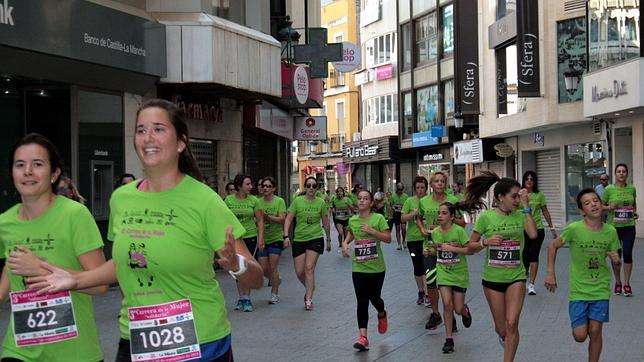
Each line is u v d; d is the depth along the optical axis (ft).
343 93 203.21
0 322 34.65
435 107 141.18
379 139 160.76
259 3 64.69
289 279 54.29
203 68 50.44
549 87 94.63
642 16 81.76
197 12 52.90
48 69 42.65
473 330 33.83
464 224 33.35
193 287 12.68
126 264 12.49
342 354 29.30
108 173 48.98
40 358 15.03
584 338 24.75
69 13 42.70
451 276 29.96
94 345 15.48
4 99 46.01
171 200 12.57
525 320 35.55
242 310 39.86
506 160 118.42
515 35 101.86
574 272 24.90
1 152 45.57
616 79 81.00
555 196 107.65
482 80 116.47
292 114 83.92
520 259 25.80
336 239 98.73
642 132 85.10
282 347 30.60
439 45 138.31
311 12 93.81
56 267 14.32
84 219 15.24
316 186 40.96
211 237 12.56
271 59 58.54
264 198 43.32
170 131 12.67
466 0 119.55
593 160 96.43
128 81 48.67
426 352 29.50
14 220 15.29
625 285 42.32
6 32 38.40
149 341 12.47
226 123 63.36
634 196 42.96
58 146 47.03
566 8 92.73
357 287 30.45
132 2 49.39
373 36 173.06
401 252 74.79
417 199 40.60
